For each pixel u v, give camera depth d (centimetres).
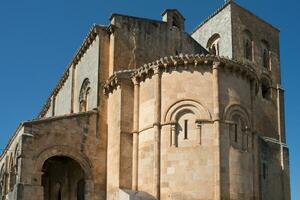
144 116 3353
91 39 4119
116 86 3556
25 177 3225
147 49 4100
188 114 3194
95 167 3553
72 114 3566
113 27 3941
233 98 3256
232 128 3181
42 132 3394
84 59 4369
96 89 3834
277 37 5888
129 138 3394
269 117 5341
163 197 3081
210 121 3139
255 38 5578
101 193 3512
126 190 3212
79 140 3544
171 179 3089
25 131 3325
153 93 3319
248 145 3269
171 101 3241
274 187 4747
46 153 3375
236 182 3070
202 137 3114
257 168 3297
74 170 3975
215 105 3155
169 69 3312
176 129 3183
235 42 5341
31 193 3216
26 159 3266
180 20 4491
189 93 3222
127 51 3966
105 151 3628
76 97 4544
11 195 3353
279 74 5709
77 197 3872
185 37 4488
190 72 3259
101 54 3925
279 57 5809
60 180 4062
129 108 3459
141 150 3303
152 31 4188
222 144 3091
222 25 5531
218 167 3019
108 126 3675
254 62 5453
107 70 3912
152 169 3175
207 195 3003
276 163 4878
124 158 3334
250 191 3173
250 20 5603
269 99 5456
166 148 3158
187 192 3034
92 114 3662
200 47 4688
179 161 3106
